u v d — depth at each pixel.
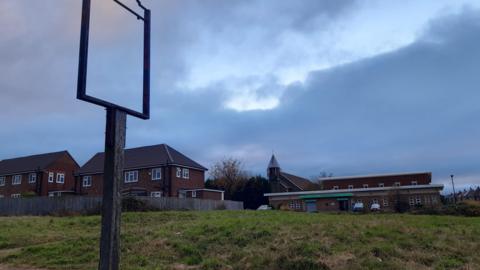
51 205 35.94
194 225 16.95
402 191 58.22
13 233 18.64
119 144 7.17
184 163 54.03
